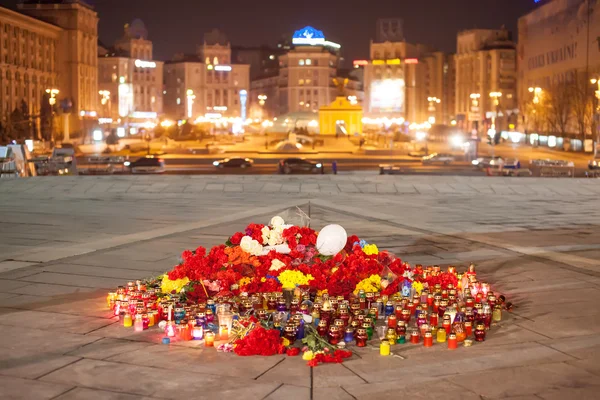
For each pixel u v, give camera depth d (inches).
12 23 5088.6
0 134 3969.0
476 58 7529.5
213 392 253.6
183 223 668.1
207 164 3152.1
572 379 267.3
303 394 252.5
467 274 404.8
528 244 564.1
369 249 407.8
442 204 831.7
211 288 366.9
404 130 7057.1
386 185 974.4
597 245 560.4
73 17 6053.2
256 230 404.8
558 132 4554.6
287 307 361.4
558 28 4904.0
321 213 747.4
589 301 382.9
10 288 406.0
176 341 312.3
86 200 850.1
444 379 267.6
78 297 386.3
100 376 268.4
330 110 6127.0
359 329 309.1
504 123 6934.1
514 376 270.7
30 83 5447.8
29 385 259.0
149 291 362.9
